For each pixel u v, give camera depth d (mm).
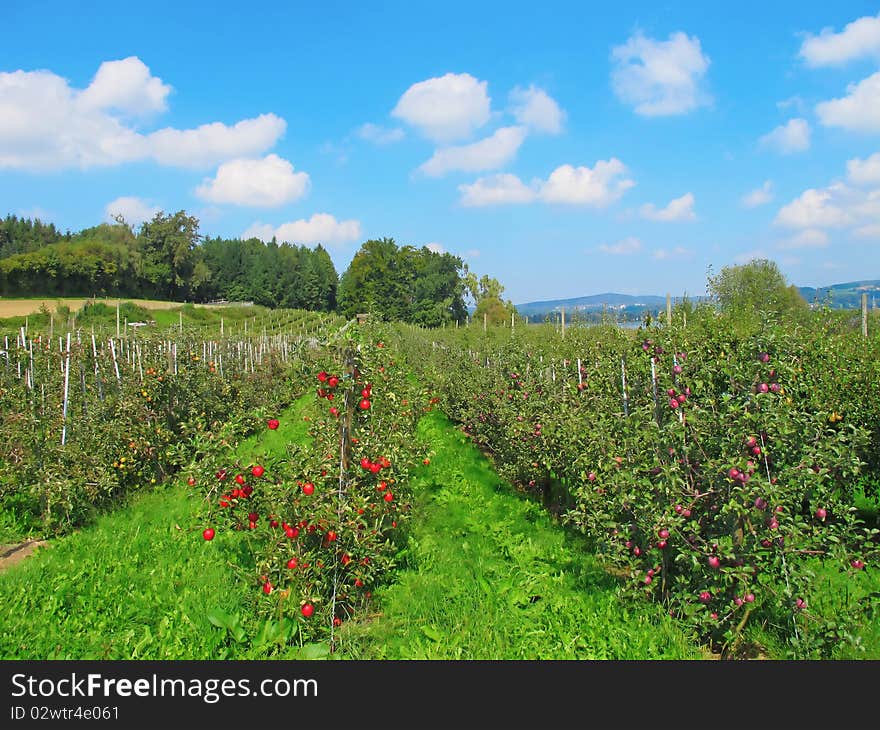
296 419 13898
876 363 6863
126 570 5887
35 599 5215
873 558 4488
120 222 68250
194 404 10828
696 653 4434
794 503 4434
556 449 7715
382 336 11508
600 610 4953
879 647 4398
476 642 4547
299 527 4848
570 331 12516
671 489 4582
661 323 8211
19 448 8133
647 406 5512
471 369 13797
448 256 69000
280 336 24922
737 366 4934
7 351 10852
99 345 12438
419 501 7973
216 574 5727
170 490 9062
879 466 6727
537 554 6246
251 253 93750
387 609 5191
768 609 4730
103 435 8789
